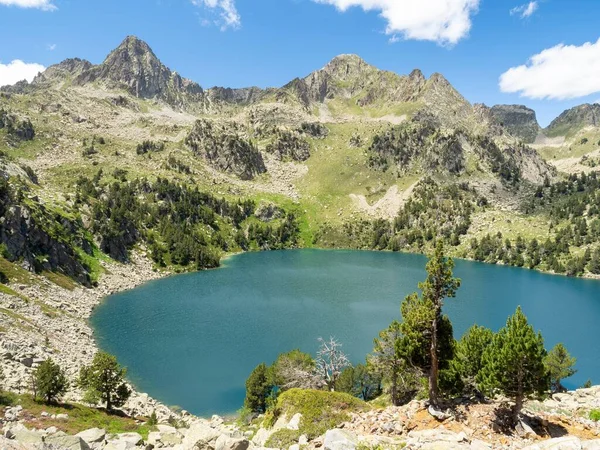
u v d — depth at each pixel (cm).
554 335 10312
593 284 17462
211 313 11194
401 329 3456
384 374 5100
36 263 11544
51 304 10025
